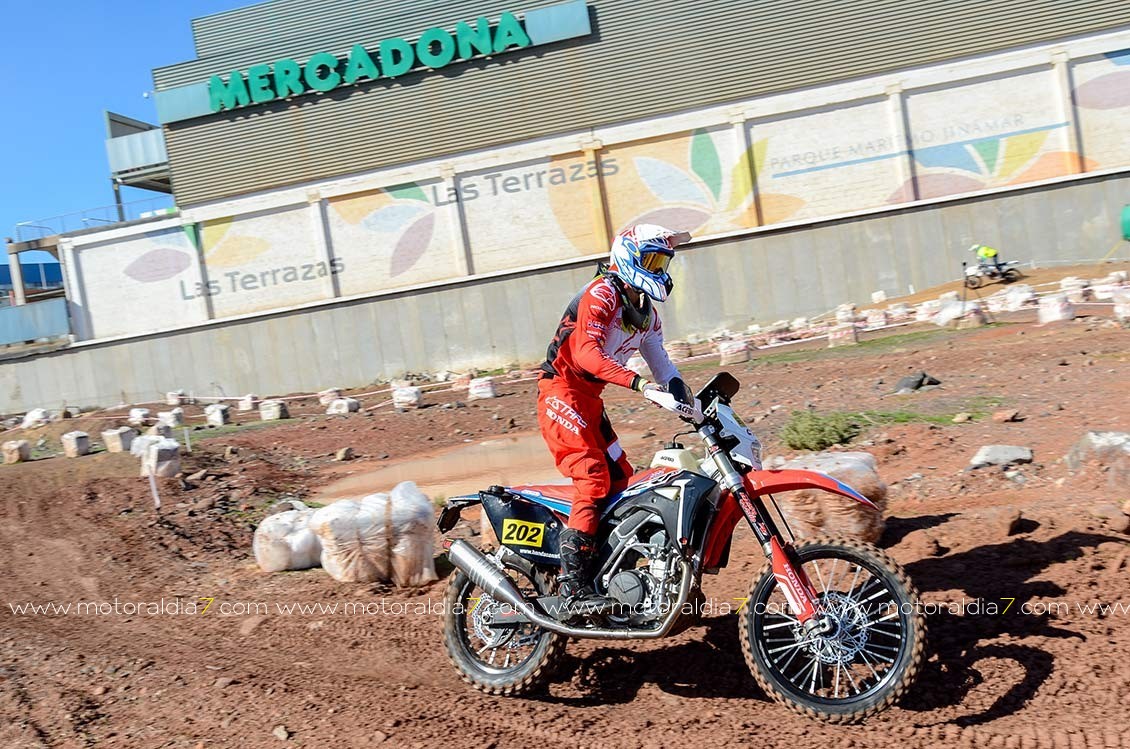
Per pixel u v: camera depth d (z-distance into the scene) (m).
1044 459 7.68
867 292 32.19
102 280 36.09
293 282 35.28
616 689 4.80
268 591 7.14
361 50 34.31
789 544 4.22
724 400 4.37
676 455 4.40
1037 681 4.21
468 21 34.06
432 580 6.95
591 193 33.81
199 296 35.62
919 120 32.12
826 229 32.28
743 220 33.12
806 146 32.75
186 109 35.25
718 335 31.61
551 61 33.78
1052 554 5.43
